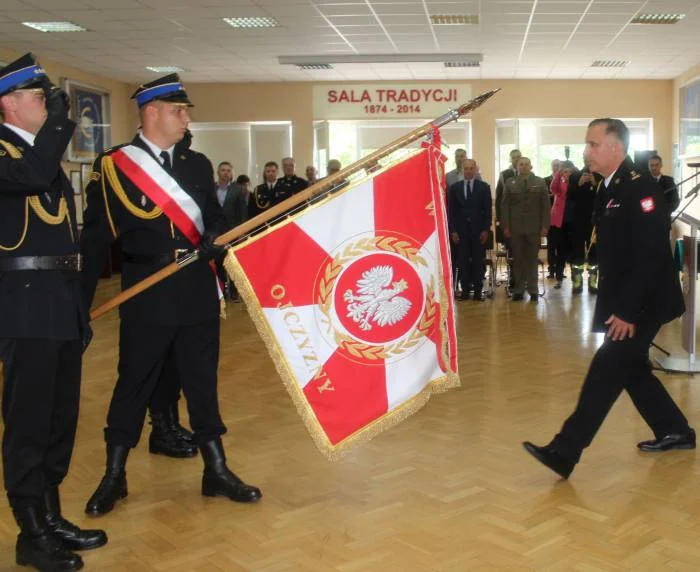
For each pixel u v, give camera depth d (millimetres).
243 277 2898
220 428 3166
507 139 15055
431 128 2953
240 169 15648
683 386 4820
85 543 2699
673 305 3291
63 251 2641
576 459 3244
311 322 2945
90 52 12148
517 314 8062
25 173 2439
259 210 9539
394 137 15625
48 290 2588
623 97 15000
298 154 15422
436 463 3510
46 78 2551
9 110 2545
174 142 3078
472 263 9266
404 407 3016
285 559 2602
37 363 2570
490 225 9336
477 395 4699
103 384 5254
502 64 13383
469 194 9188
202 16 9930
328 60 12648
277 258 2924
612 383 3219
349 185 2965
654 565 2502
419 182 3008
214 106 15430
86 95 13773
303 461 3582
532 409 4367
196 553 2664
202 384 3127
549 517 2893
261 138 15547
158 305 3025
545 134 15234
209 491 3174
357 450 3713
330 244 2953
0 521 2980
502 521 2865
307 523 2891
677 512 2924
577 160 15250
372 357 2986
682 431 3615
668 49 12094
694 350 5207
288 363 2926
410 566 2527
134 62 13047
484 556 2584
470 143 15180
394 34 11023
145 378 3121
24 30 10633
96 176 3047
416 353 3031
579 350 6070
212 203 3205
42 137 2480
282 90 15305
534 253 9000
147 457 3697
